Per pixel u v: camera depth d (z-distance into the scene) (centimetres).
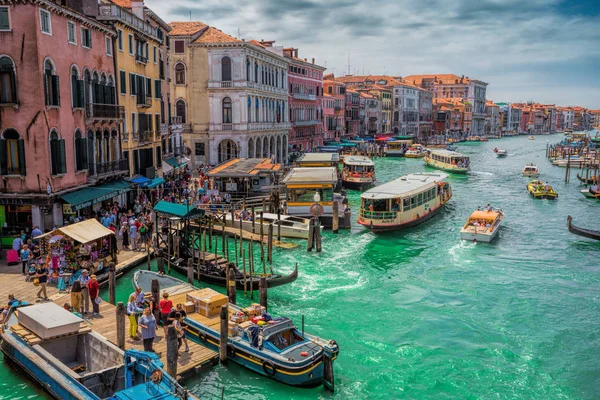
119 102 3269
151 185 3566
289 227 3291
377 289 2422
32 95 2344
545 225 3819
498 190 5609
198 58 5347
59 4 2577
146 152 3759
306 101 7944
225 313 1633
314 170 4259
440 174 4766
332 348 1554
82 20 2709
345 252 3045
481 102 18075
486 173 7281
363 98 11144
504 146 13775
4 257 2422
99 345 1550
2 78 2350
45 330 1532
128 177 3409
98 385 1410
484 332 1986
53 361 1458
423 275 2636
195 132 5444
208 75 5338
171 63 5369
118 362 1482
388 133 12038
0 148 2378
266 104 6019
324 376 1573
